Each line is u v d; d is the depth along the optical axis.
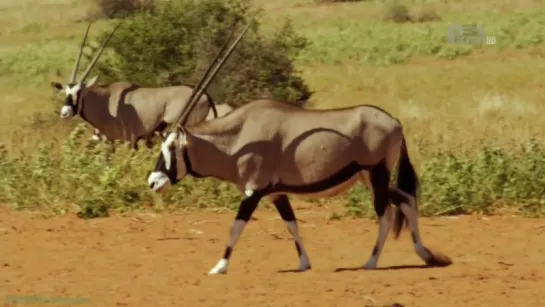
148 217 36.50
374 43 114.19
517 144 44.00
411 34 118.81
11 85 92.62
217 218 36.34
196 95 28.17
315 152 27.19
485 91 79.31
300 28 131.62
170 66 58.66
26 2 168.62
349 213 36.75
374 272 27.16
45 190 38.44
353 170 27.50
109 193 37.50
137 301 23.72
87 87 45.41
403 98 77.69
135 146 44.91
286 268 28.16
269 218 36.22
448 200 37.16
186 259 29.62
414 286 25.12
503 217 36.31
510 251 30.41
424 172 38.84
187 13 59.62
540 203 36.97
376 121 27.59
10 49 117.50
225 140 27.30
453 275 26.56
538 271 27.00
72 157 39.25
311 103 66.69
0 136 55.44
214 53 58.00
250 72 58.34
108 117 45.25
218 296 24.11
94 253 30.53
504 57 105.56
